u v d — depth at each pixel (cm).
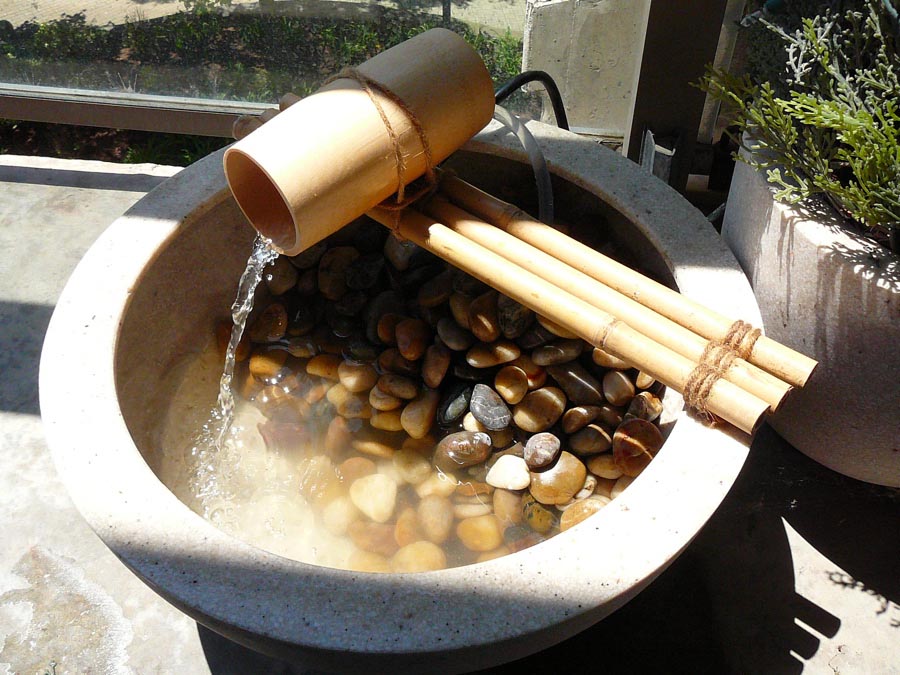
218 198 66
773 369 52
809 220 59
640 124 87
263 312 75
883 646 63
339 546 61
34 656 65
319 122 56
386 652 42
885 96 56
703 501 47
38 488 74
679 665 63
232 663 64
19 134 121
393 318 72
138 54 98
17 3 95
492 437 66
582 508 59
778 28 60
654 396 64
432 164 61
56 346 55
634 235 66
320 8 91
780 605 65
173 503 47
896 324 56
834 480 72
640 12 84
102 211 100
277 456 67
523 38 90
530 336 67
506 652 44
